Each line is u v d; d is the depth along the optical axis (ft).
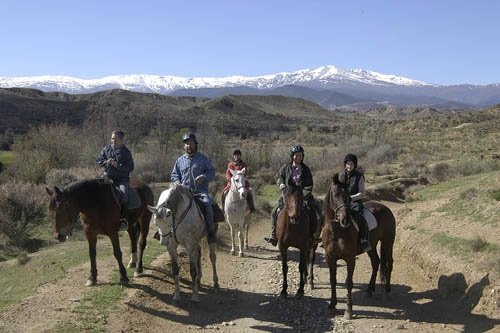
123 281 33.37
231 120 411.13
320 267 43.34
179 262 41.09
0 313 27.84
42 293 31.65
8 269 42.19
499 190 45.73
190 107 510.58
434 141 245.45
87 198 30.68
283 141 259.80
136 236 37.40
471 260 33.32
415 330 26.94
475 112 389.39
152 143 162.91
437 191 82.53
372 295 33.42
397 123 400.88
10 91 489.67
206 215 32.17
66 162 108.06
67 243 54.54
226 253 48.24
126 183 33.73
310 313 30.37
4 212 61.21
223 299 33.01
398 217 55.98
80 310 28.14
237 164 50.29
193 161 33.09
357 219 29.76
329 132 352.28
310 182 33.81
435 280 35.53
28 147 104.73
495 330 25.22
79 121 270.05
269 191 106.42
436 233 42.16
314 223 33.86
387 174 127.85
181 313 29.78
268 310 31.04
